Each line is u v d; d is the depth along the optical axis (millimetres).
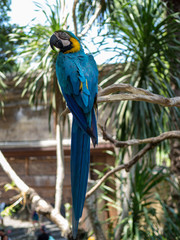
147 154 4648
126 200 4434
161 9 4742
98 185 3504
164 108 4395
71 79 1798
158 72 4723
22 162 6844
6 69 5793
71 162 1508
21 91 6488
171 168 5117
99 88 2146
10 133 6824
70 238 3703
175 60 4582
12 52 5633
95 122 1674
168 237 4621
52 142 6539
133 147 4402
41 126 6672
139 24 4484
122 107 4426
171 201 5031
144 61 4543
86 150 1534
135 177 4594
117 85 2100
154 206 5727
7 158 6891
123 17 4738
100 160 6234
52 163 6703
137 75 4516
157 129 4516
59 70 1928
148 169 4480
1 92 5805
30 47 4457
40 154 6734
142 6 4582
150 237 4145
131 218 4199
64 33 2227
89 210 4242
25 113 6777
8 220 10070
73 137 1576
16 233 9188
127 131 4426
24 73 4516
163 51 4566
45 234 7211
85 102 1693
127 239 4320
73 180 1465
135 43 4617
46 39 4398
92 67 1933
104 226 5715
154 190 5984
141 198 4555
